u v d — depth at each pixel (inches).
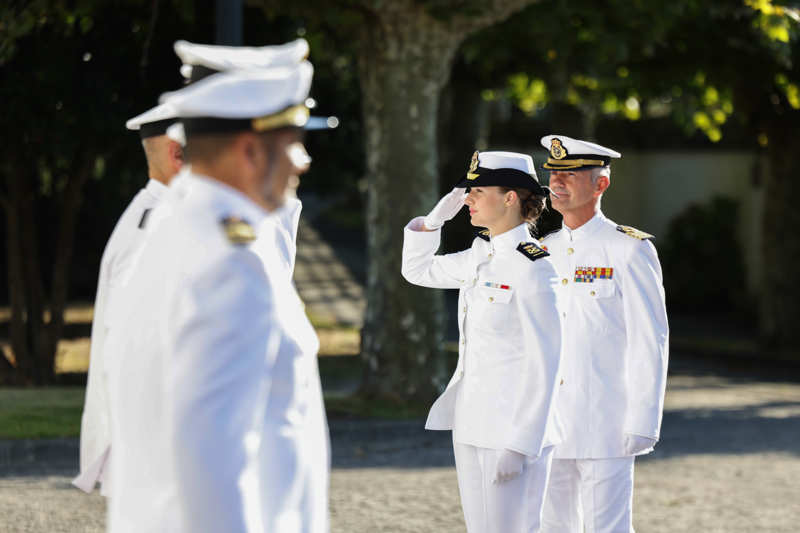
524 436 349.7
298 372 207.8
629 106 1753.2
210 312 183.9
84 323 1720.0
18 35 933.2
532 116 2436.0
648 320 412.8
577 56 1274.6
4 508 583.5
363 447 824.3
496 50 1243.8
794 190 1708.9
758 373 1481.3
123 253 327.6
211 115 193.8
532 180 365.7
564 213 431.5
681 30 1402.6
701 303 2326.5
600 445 415.5
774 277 1733.5
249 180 198.4
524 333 355.9
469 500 370.0
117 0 996.6
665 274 2329.0
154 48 1095.6
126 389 196.4
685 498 663.8
